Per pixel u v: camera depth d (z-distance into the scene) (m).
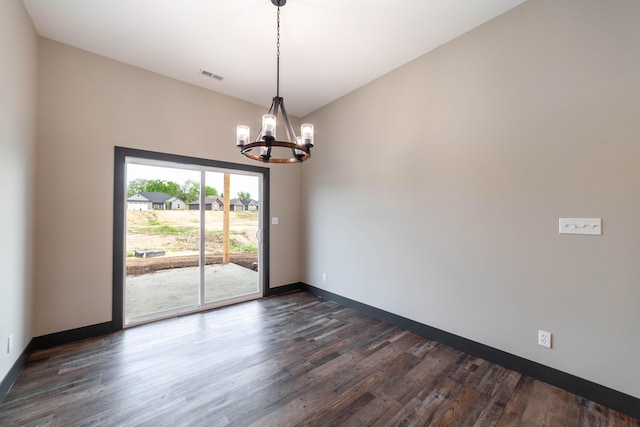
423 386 2.00
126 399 1.83
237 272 3.93
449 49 2.65
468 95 2.49
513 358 2.20
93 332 2.76
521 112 2.16
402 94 3.05
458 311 2.54
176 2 2.17
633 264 1.69
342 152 3.79
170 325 3.06
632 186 1.70
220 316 3.34
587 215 1.86
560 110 1.97
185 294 3.46
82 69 2.74
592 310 1.84
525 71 2.14
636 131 1.69
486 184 2.36
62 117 2.63
